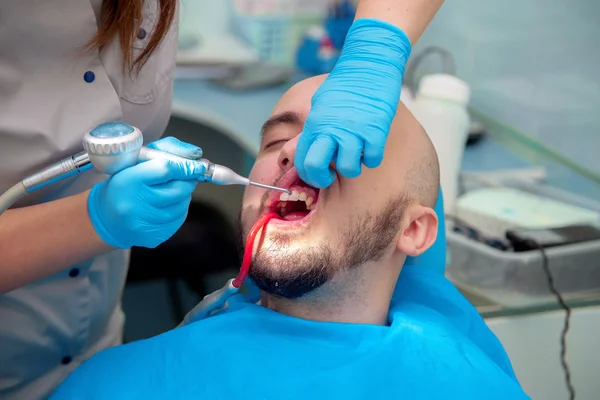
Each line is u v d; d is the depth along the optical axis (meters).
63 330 1.30
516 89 2.12
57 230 1.03
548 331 1.49
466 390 1.08
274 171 1.23
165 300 2.75
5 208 0.94
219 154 2.71
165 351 1.14
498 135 2.19
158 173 0.97
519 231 1.58
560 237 1.55
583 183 1.89
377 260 1.20
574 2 1.86
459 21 2.30
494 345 1.34
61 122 1.12
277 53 2.79
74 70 1.13
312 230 1.16
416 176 1.24
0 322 1.22
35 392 1.33
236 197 2.67
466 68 2.30
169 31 1.23
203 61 2.71
